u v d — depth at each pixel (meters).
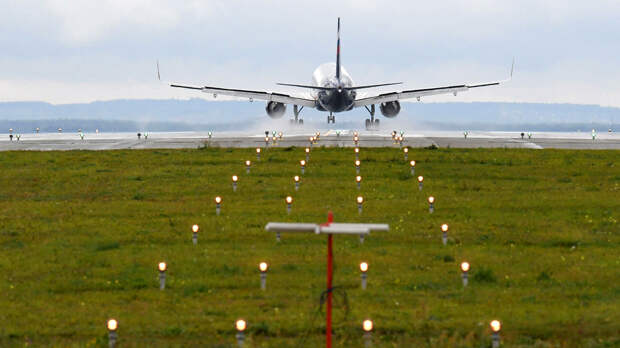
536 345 65.12
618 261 95.12
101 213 127.06
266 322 71.38
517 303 77.69
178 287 84.44
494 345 63.94
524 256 97.81
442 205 130.25
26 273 90.94
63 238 109.44
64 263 95.25
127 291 83.56
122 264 94.50
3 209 131.62
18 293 83.12
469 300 78.62
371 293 80.75
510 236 108.50
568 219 119.56
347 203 132.25
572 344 66.62
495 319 71.81
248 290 83.00
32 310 76.75
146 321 72.25
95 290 84.62
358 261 94.69
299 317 73.06
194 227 104.50
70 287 85.06
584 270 91.06
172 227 115.44
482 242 105.88
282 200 135.75
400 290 82.38
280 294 80.94
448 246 103.12
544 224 116.06
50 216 125.56
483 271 87.38
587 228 114.06
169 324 71.44
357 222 116.81
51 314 75.12
